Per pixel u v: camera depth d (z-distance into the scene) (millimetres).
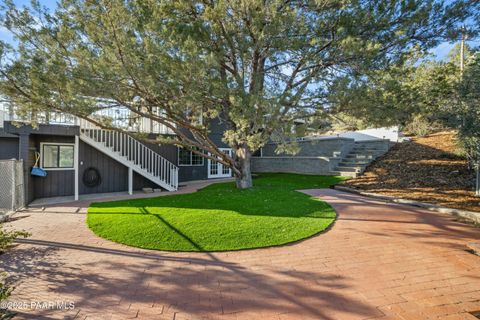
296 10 5906
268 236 4859
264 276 3420
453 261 3752
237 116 5668
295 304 2781
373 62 6676
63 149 10570
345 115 7152
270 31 5812
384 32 6855
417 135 14117
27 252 4305
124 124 9344
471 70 6422
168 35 5684
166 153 13164
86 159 10984
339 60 6641
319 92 6727
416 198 7633
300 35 6406
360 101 6164
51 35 5746
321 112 7027
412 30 6715
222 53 6223
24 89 6031
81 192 10844
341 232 5098
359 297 2877
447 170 9414
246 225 5434
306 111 7184
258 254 4148
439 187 8336
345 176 12117
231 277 3406
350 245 4445
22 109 6602
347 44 5906
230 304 2805
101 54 5656
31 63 5566
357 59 6484
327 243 4555
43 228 5652
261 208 6781
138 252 4289
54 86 5586
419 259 3836
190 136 14172
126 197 9883
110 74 5438
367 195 8656
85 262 3914
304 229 5207
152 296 2980
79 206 8148
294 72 7922
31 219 6477
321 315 2582
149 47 5266
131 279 3381
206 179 15805
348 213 6453
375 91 6375
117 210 7086
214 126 16078
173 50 5566
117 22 5301
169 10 6516
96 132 10562
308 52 6680
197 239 4750
